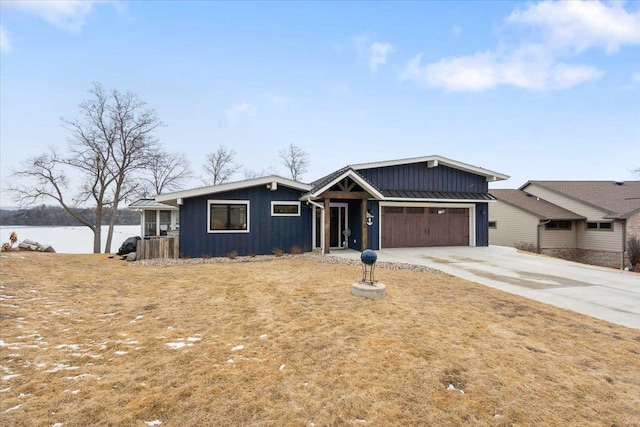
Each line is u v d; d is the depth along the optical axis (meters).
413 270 10.13
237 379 3.62
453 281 8.80
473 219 16.56
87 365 3.93
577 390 3.53
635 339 5.02
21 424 2.81
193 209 12.85
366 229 13.80
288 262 11.59
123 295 7.14
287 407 3.13
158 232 21.61
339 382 3.57
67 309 6.07
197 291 7.43
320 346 4.46
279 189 13.84
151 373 3.74
